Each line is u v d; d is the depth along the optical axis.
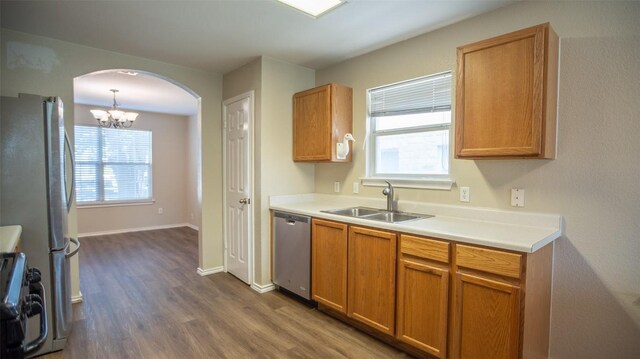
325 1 2.19
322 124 3.13
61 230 2.22
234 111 3.67
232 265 3.80
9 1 2.18
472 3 2.20
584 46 1.92
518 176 2.19
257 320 2.70
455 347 1.92
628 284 1.82
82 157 5.89
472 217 2.40
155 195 6.68
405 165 2.94
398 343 2.30
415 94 2.80
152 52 3.14
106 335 2.45
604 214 1.88
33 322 2.10
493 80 2.00
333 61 3.38
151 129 6.61
